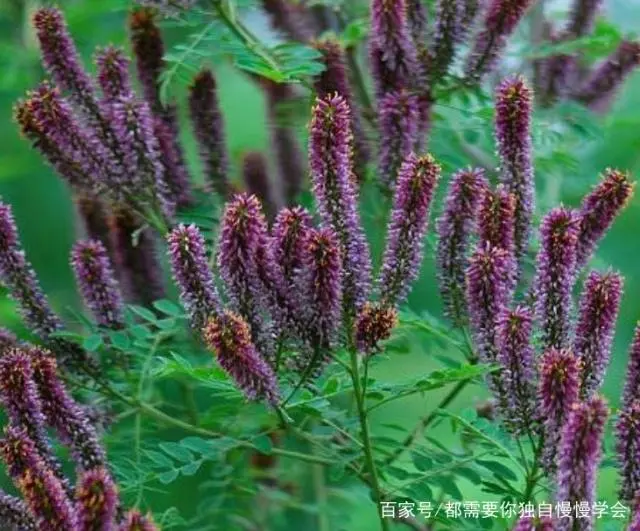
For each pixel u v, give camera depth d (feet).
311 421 4.18
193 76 4.05
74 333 3.82
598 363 3.55
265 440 3.77
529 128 3.71
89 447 3.58
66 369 3.83
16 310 3.85
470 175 3.72
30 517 3.49
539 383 3.51
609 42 4.22
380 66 3.99
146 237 4.02
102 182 3.87
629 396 3.57
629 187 3.67
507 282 3.60
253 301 3.56
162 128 3.98
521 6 3.97
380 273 3.65
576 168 4.23
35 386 3.53
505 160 3.72
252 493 4.27
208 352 3.99
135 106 3.86
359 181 4.01
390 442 3.90
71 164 3.85
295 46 3.93
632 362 3.56
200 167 4.10
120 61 3.89
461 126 4.21
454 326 3.81
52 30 3.84
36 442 3.53
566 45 4.15
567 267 3.56
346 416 4.00
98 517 3.32
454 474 3.79
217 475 4.24
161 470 3.84
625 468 3.51
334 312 3.54
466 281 3.63
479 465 3.77
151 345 3.85
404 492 3.76
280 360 3.62
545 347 3.58
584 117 4.24
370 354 3.59
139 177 3.88
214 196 4.07
